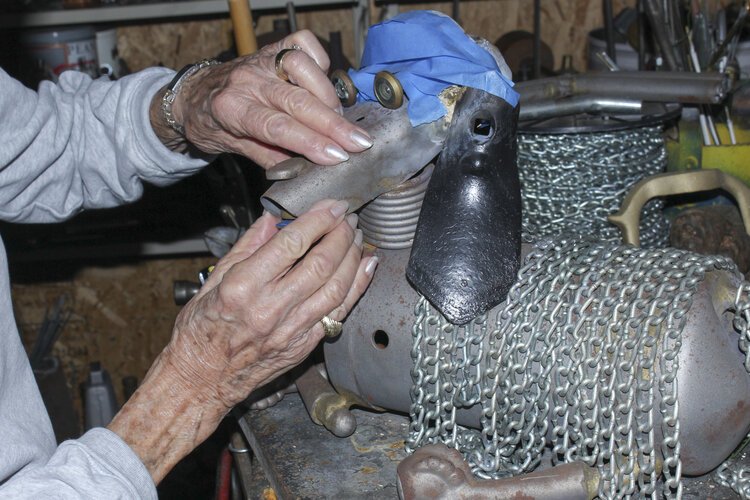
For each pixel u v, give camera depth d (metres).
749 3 1.12
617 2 2.03
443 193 0.72
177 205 1.92
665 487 0.69
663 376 0.65
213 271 0.76
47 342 2.14
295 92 0.71
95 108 0.99
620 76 1.01
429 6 2.08
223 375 0.71
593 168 0.96
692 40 1.21
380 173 0.71
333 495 0.76
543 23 2.07
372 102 0.74
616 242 0.75
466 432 0.79
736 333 0.69
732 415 0.66
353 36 2.12
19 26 1.84
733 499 0.72
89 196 1.05
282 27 1.67
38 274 2.25
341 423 0.80
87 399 1.98
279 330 0.68
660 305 0.66
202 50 2.17
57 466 0.65
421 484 0.67
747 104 1.11
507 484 0.67
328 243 0.68
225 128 0.79
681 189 0.95
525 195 0.99
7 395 0.76
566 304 0.69
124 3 1.88
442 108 0.71
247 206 1.14
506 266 0.70
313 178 0.70
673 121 1.11
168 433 0.71
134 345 2.34
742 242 0.99
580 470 0.67
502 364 0.70
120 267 2.26
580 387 0.68
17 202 0.96
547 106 0.99
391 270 0.76
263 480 0.89
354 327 0.77
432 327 0.72
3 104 0.89
